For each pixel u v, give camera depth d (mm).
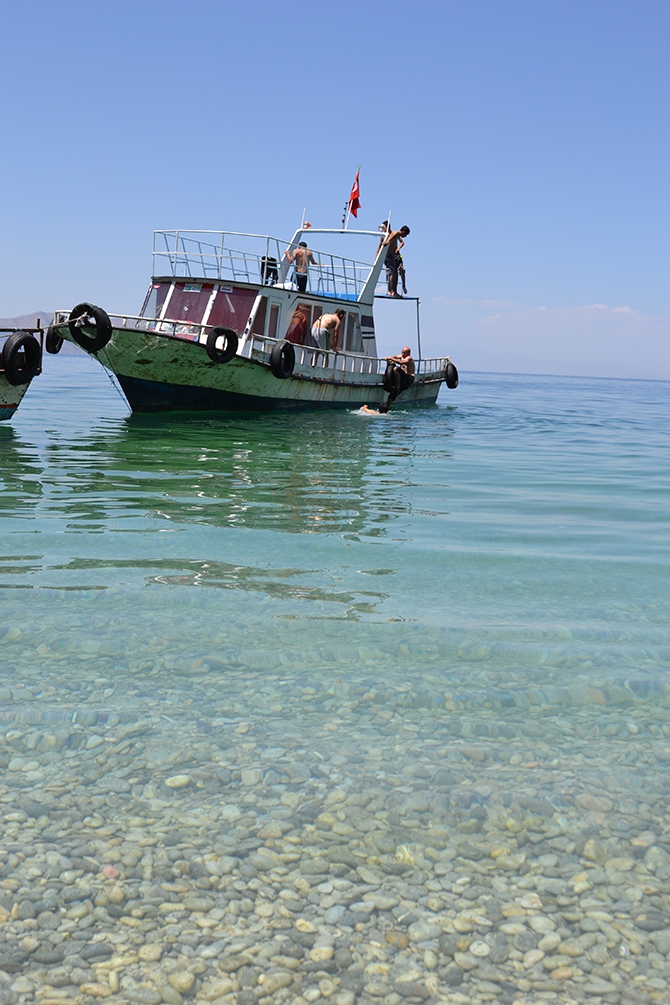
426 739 3025
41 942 1969
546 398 40656
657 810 2580
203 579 5160
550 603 4820
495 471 11328
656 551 6320
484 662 3805
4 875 2186
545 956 1970
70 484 8797
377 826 2467
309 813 2525
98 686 3426
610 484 10273
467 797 2631
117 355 16562
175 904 2109
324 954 1963
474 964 1944
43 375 35875
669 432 19906
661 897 2180
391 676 3617
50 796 2570
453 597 4918
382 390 22406
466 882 2229
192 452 12023
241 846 2350
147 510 7480
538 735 3080
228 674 3600
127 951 1951
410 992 1857
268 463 11211
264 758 2848
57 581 5008
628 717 3244
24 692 3334
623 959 1962
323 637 4113
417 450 13688
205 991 1844
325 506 8031
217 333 16734
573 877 2254
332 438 14891
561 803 2607
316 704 3309
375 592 4973
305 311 19266
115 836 2375
